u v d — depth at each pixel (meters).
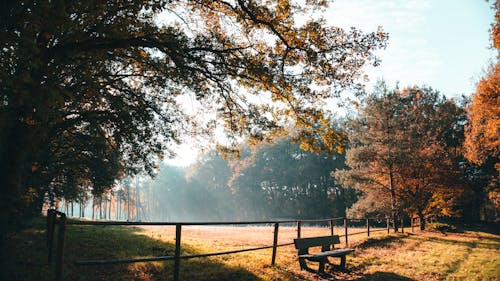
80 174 21.08
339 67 10.01
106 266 8.18
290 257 11.36
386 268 10.60
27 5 6.20
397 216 26.78
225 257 10.97
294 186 86.00
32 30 6.45
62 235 5.43
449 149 44.25
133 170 19.94
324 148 10.75
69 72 8.93
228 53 10.19
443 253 14.26
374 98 28.84
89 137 16.97
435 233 25.88
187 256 6.85
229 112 12.19
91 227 20.81
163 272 8.20
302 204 82.50
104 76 10.90
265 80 9.80
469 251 15.18
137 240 14.16
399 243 17.55
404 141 28.19
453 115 50.06
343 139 10.56
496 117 24.11
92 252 9.91
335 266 10.32
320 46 9.81
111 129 15.95
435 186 29.47
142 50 10.80
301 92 10.23
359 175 28.81
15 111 7.39
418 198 29.36
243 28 11.48
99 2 7.62
